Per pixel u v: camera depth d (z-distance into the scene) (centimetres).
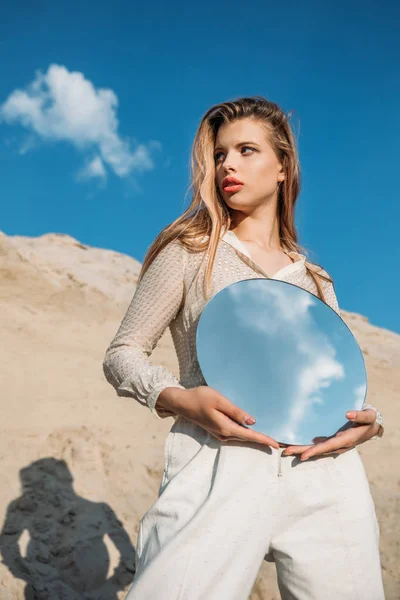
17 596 325
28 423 523
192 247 199
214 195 206
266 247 212
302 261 213
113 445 511
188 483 174
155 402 180
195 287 194
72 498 425
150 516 175
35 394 592
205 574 162
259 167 207
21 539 371
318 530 176
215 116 213
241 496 170
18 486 423
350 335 196
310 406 184
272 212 216
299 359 187
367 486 187
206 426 174
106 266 1388
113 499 438
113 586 357
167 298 197
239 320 186
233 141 207
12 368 649
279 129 213
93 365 728
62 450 486
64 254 1392
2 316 833
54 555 366
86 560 366
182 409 176
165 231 204
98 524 401
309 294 197
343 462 184
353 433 180
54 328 856
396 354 1219
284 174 217
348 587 174
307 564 173
